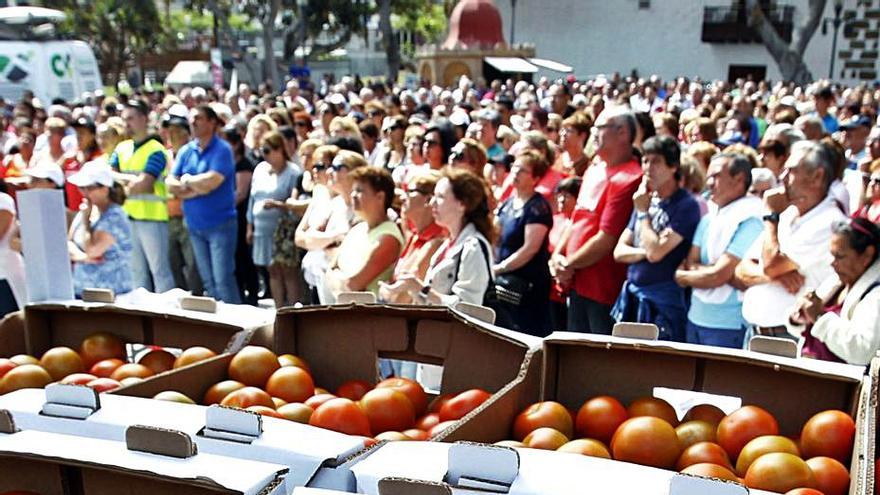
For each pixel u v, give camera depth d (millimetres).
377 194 3918
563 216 4895
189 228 6328
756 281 3535
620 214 4164
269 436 1396
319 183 5258
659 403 1908
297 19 34844
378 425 1929
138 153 6383
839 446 1668
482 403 1815
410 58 49062
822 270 3375
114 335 2389
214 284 6453
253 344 2230
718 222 3729
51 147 7531
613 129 4238
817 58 32875
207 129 6145
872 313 2695
